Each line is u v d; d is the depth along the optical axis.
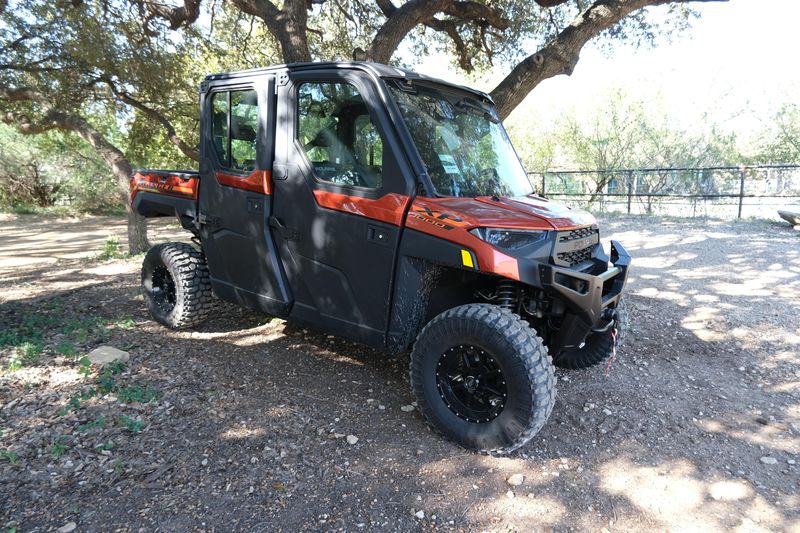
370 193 3.42
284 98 3.79
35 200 23.52
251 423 3.38
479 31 10.21
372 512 2.61
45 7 9.75
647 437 3.39
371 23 10.94
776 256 8.77
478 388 3.16
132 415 3.40
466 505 2.69
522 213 3.26
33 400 3.53
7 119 10.93
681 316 5.89
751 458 3.19
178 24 9.47
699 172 16.31
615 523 2.59
